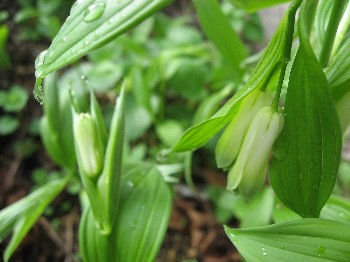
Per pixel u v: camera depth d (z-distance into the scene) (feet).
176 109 0.84
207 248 0.74
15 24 0.88
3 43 0.80
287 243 0.27
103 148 0.38
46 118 0.50
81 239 0.40
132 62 0.83
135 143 0.84
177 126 0.73
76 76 0.80
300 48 0.23
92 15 0.22
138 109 0.79
